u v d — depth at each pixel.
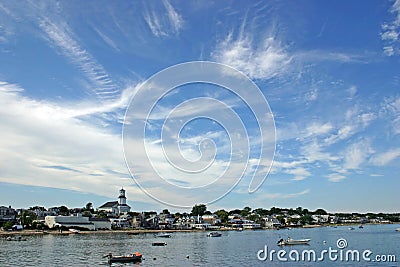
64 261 95.06
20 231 194.12
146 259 100.94
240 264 92.69
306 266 89.12
